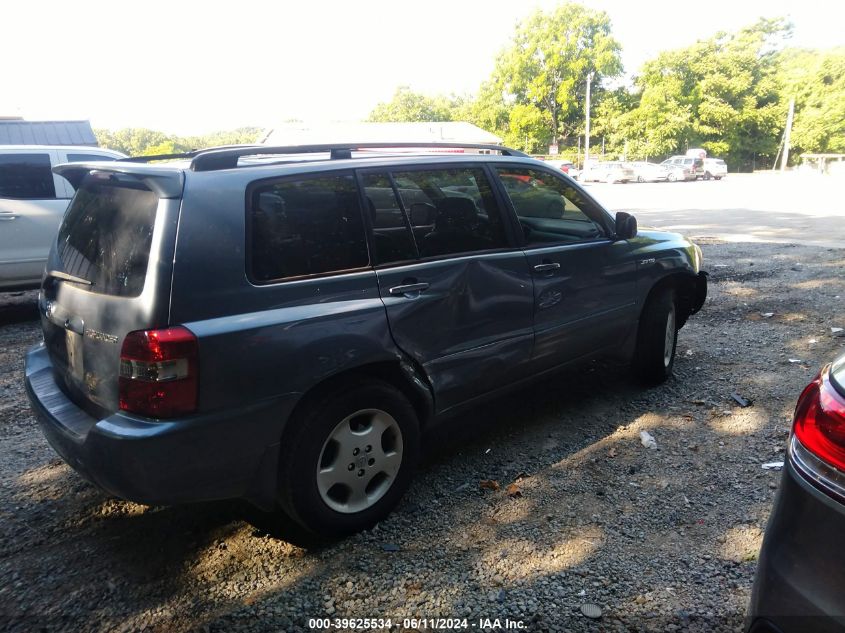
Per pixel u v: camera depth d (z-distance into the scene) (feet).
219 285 8.70
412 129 116.88
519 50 199.82
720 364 17.70
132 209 9.19
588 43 194.70
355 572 9.36
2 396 16.89
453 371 11.39
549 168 13.85
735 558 9.42
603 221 14.65
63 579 9.32
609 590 8.84
